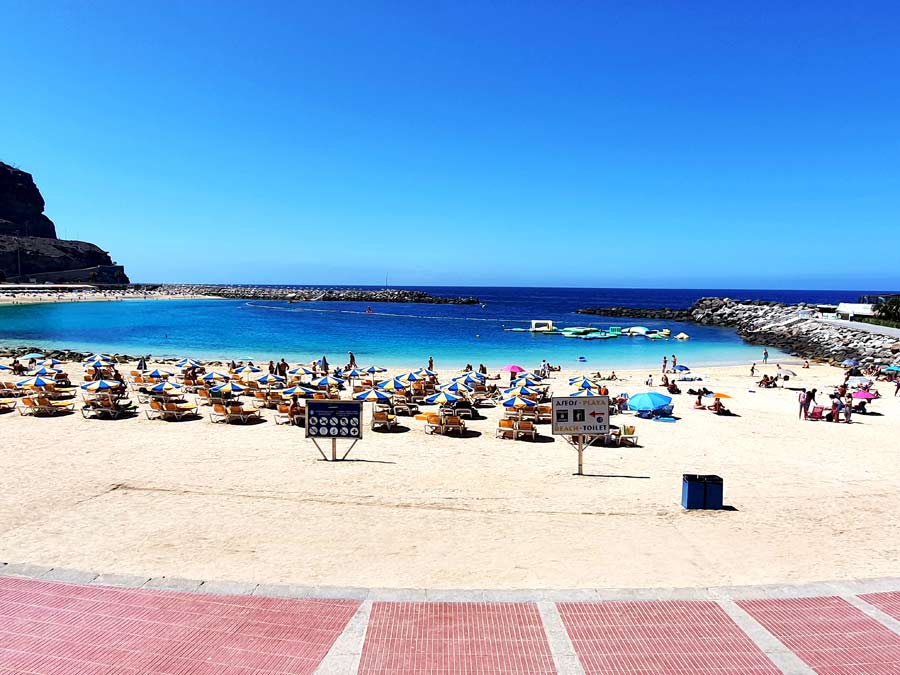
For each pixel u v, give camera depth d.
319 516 11.16
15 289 121.75
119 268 165.38
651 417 22.56
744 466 15.88
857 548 9.95
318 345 49.50
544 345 52.00
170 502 11.80
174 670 6.02
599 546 9.88
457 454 16.67
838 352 50.00
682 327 78.69
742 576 8.73
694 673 6.11
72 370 31.50
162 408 20.16
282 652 6.39
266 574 8.56
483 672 6.08
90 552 9.20
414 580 8.46
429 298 134.75
